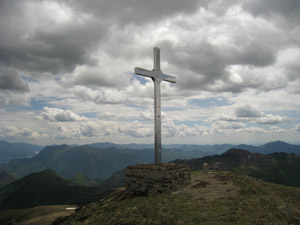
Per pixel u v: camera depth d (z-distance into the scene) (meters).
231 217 12.50
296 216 14.34
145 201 15.72
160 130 20.73
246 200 15.40
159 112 20.89
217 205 14.25
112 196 20.83
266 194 17.47
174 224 12.02
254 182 21.19
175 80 22.80
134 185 18.52
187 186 18.75
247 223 11.99
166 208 13.91
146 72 20.30
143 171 18.02
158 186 17.17
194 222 12.03
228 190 17.55
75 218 17.94
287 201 16.88
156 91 20.94
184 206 14.14
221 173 24.59
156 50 21.39
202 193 16.86
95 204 20.06
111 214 14.80
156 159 20.20
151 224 12.32
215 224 11.69
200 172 25.58
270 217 13.17
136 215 13.55
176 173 18.06
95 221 14.72
